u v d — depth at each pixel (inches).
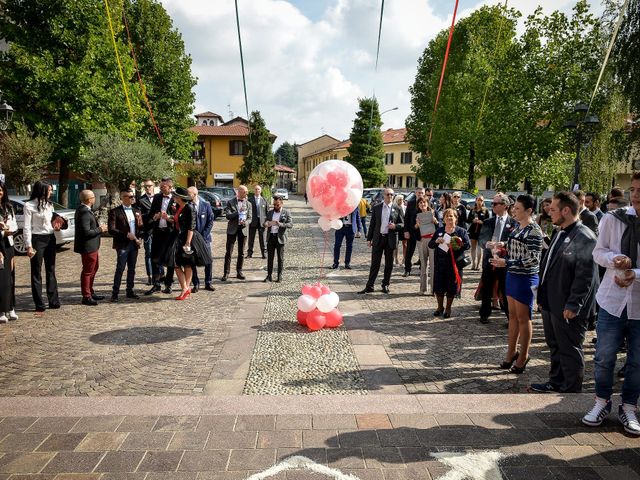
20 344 215.6
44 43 693.3
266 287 357.1
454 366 195.6
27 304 293.9
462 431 131.3
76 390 166.2
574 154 717.9
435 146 970.7
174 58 1047.6
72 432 128.1
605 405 136.5
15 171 657.6
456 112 891.4
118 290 307.6
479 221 438.0
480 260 451.8
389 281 359.6
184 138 1107.9
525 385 177.3
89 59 693.9
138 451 118.6
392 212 335.6
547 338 172.7
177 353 206.1
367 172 1772.9
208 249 322.0
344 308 294.7
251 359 200.1
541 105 676.7
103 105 726.5
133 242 309.6
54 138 700.7
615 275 132.0
